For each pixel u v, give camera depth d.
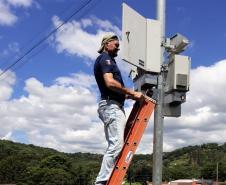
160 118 7.04
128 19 6.52
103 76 4.96
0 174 129.75
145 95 5.34
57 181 118.38
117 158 4.94
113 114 4.98
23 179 125.31
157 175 7.01
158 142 7.02
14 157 132.62
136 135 5.05
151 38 6.92
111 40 5.17
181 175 122.50
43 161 126.50
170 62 7.61
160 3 7.66
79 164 124.56
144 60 6.84
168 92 7.53
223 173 137.75
